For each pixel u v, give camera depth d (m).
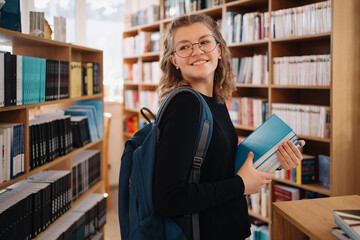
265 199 2.89
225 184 1.05
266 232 2.85
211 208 1.12
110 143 4.77
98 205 2.80
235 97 3.24
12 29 1.88
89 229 2.62
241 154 1.21
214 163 1.09
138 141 1.23
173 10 3.91
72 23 4.62
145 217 1.06
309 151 2.96
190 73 1.17
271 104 2.84
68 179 2.31
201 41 1.18
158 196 0.99
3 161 1.65
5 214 1.59
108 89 4.97
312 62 2.51
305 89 2.98
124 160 1.22
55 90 2.15
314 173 2.65
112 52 5.00
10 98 1.67
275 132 1.20
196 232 1.07
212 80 1.27
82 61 3.00
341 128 2.42
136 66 4.59
